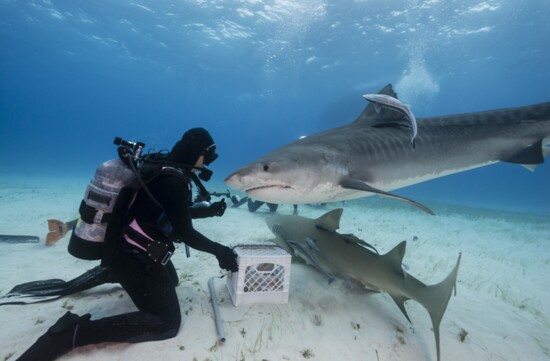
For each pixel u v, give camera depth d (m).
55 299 3.36
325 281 4.20
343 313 3.49
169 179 2.52
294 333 3.04
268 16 31.06
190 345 2.68
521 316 4.07
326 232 4.09
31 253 5.18
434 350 3.03
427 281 5.37
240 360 2.58
